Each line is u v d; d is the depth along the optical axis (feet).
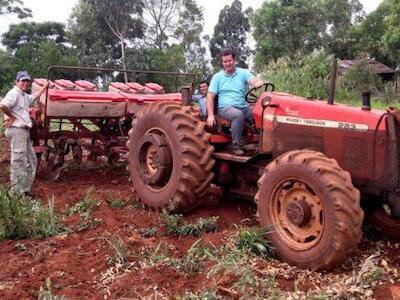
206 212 21.50
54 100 26.71
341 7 158.61
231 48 21.57
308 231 16.22
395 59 122.62
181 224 20.03
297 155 16.49
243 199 22.94
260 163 20.54
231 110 21.09
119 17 155.02
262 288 13.93
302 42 148.15
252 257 16.40
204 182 20.70
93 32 155.94
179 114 21.16
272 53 146.72
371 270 14.79
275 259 16.74
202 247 17.04
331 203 15.20
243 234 16.89
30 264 16.55
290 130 19.12
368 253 17.01
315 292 14.10
